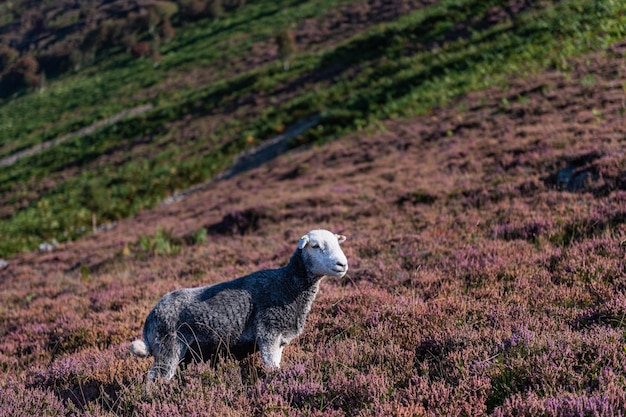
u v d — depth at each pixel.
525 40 31.61
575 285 6.13
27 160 52.81
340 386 4.25
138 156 43.41
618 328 4.64
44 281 14.11
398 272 8.17
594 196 9.79
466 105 26.03
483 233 9.44
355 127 31.64
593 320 4.99
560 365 3.98
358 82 40.84
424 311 5.95
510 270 7.04
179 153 40.59
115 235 21.38
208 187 30.53
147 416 4.20
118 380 5.30
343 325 6.03
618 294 5.43
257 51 69.06
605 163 10.71
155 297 9.32
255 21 86.06
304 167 24.61
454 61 34.44
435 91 30.95
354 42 50.62
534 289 6.21
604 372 3.80
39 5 163.75
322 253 4.90
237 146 37.75
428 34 44.00
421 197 14.12
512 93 24.72
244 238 14.43
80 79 93.50
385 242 10.35
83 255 17.80
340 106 36.84
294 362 5.04
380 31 49.56
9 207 39.78
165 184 33.47
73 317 8.94
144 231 20.42
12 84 107.19
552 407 3.45
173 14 111.81
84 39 110.06
